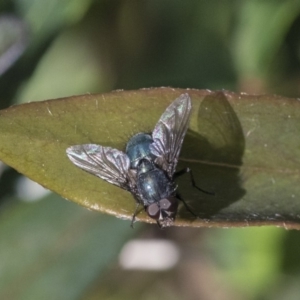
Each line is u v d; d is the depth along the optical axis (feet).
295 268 0.83
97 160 0.66
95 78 0.87
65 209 0.75
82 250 0.74
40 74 0.87
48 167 0.65
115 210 0.66
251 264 0.84
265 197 0.66
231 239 0.84
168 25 0.85
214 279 0.86
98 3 0.83
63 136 0.65
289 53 0.82
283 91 0.82
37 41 0.76
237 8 0.83
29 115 0.65
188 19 0.85
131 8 0.84
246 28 0.83
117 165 0.66
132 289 0.87
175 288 0.87
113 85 0.85
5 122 0.65
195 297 0.89
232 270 0.85
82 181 0.66
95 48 0.86
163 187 0.67
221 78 0.83
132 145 0.68
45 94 0.87
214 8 0.84
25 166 0.65
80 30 0.85
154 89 0.66
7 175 0.77
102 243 0.74
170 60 0.84
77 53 0.86
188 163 0.67
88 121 0.66
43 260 0.74
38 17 0.76
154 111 0.66
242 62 0.83
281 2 0.81
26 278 0.74
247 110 0.67
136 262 0.81
